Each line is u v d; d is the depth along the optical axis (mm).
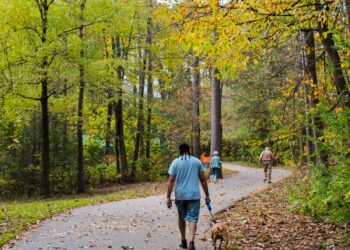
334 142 7723
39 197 20375
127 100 26719
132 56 25156
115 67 22188
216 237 7039
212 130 23266
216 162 21062
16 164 22969
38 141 23609
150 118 30156
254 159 39344
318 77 12109
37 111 22297
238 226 9250
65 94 22953
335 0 6984
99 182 26578
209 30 7137
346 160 7391
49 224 10273
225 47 7070
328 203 8508
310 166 8945
